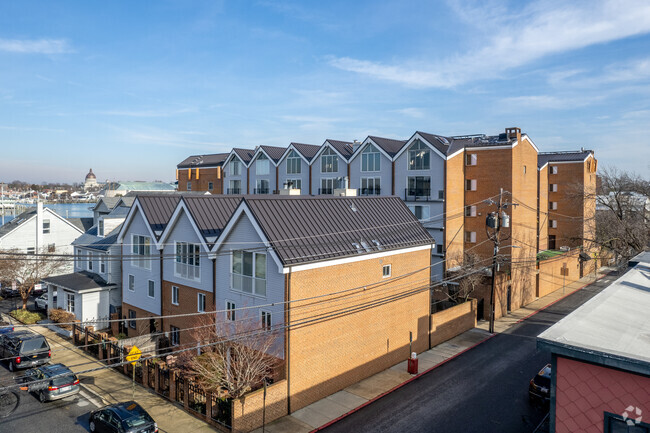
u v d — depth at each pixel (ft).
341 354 76.23
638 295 45.85
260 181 203.92
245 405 61.52
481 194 142.92
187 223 90.89
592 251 189.57
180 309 93.40
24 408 69.15
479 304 124.77
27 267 135.13
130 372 80.48
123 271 111.86
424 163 144.25
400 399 73.05
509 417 67.00
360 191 161.58
